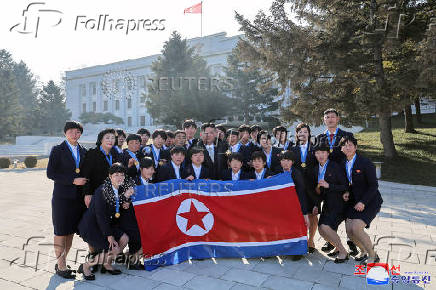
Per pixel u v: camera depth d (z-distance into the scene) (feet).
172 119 103.71
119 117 167.94
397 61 45.91
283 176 14.78
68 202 13.32
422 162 44.57
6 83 174.50
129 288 11.83
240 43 50.75
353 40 41.34
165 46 110.32
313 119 46.24
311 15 45.55
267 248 14.39
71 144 13.71
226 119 114.52
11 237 18.11
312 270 13.28
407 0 41.60
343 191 14.05
